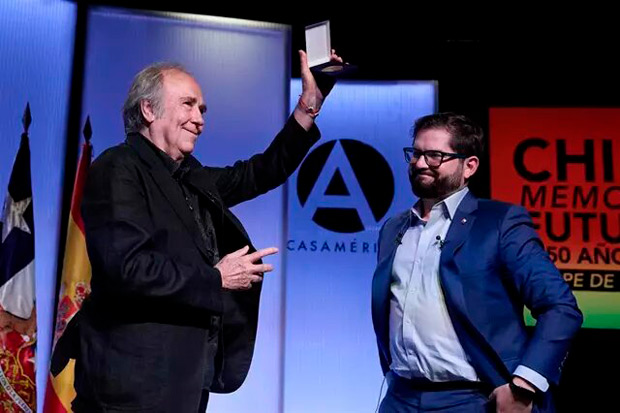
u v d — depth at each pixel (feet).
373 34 13.39
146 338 5.15
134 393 5.06
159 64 6.08
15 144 11.06
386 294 6.59
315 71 6.69
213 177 6.64
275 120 12.53
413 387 6.23
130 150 5.62
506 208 6.32
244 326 5.99
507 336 5.93
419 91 13.44
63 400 10.18
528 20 13.21
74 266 10.49
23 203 10.64
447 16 13.21
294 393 12.52
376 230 13.08
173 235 5.40
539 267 5.91
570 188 13.10
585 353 12.68
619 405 12.53
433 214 6.56
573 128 13.25
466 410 5.90
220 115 12.41
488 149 13.29
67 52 11.80
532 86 13.41
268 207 12.46
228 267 5.35
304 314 12.76
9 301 10.18
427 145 6.47
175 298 5.02
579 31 13.25
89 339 5.28
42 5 11.57
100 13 12.07
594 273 12.86
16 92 11.16
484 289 6.00
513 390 5.59
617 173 13.09
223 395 11.99
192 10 12.99
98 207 5.21
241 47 12.59
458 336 6.03
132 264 4.97
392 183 13.21
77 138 11.71
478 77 13.47
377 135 13.34
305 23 13.28
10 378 9.96
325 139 13.29
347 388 12.60
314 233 13.00
